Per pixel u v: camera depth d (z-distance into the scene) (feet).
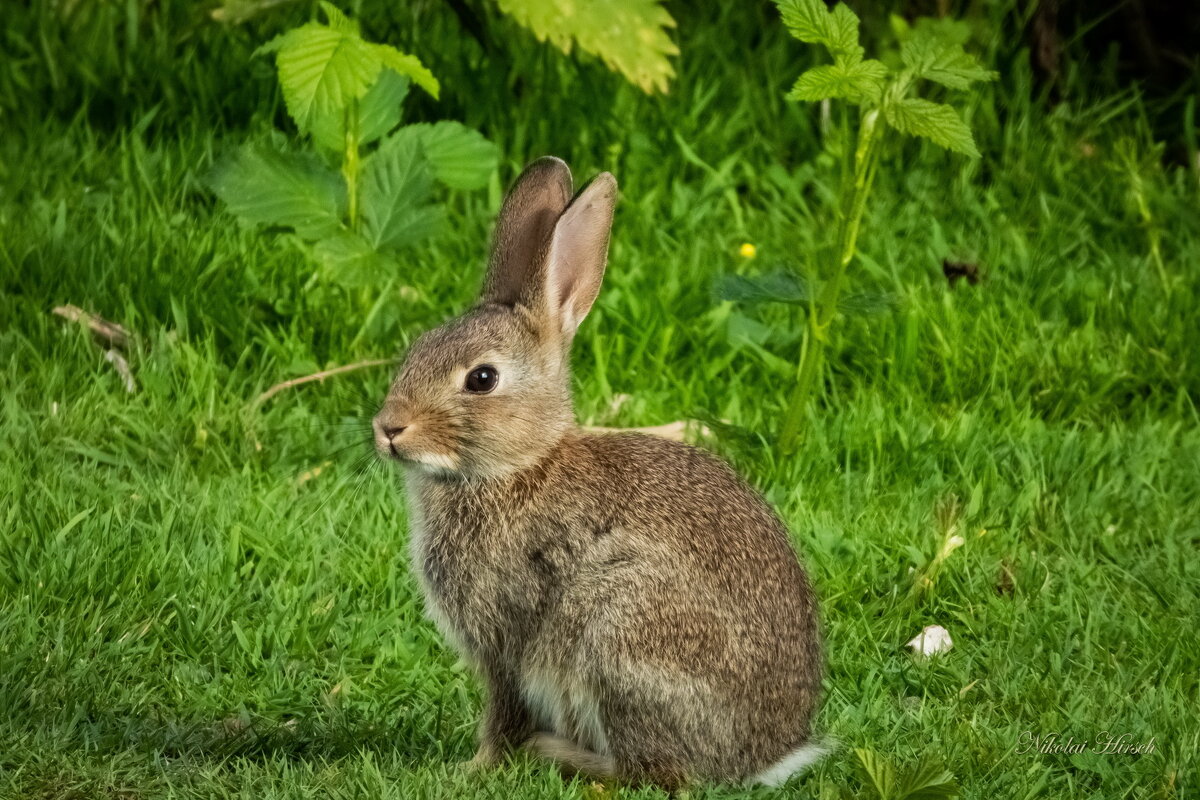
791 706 26.22
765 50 51.60
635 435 27.61
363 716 27.63
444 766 25.07
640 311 40.27
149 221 41.22
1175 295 42.55
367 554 31.91
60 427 35.29
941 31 46.85
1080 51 53.21
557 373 27.32
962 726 27.35
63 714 26.14
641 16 42.96
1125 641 30.50
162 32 48.78
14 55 49.06
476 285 40.91
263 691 27.99
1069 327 42.45
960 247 45.06
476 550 26.55
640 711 25.31
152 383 36.83
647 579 25.35
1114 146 47.19
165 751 25.84
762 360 39.68
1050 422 39.32
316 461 35.42
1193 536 34.73
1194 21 53.83
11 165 43.86
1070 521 34.60
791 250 43.80
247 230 41.52
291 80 37.19
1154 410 39.68
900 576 32.40
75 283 39.14
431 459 26.20
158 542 31.35
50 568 29.89
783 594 26.22
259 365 38.47
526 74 49.11
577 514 26.05
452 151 40.83
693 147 47.52
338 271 37.86
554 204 29.32
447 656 29.91
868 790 24.02
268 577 31.19
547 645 26.12
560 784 24.67
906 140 48.75
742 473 35.37
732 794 25.38
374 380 37.73
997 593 32.58
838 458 36.99
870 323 40.63
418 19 50.34
